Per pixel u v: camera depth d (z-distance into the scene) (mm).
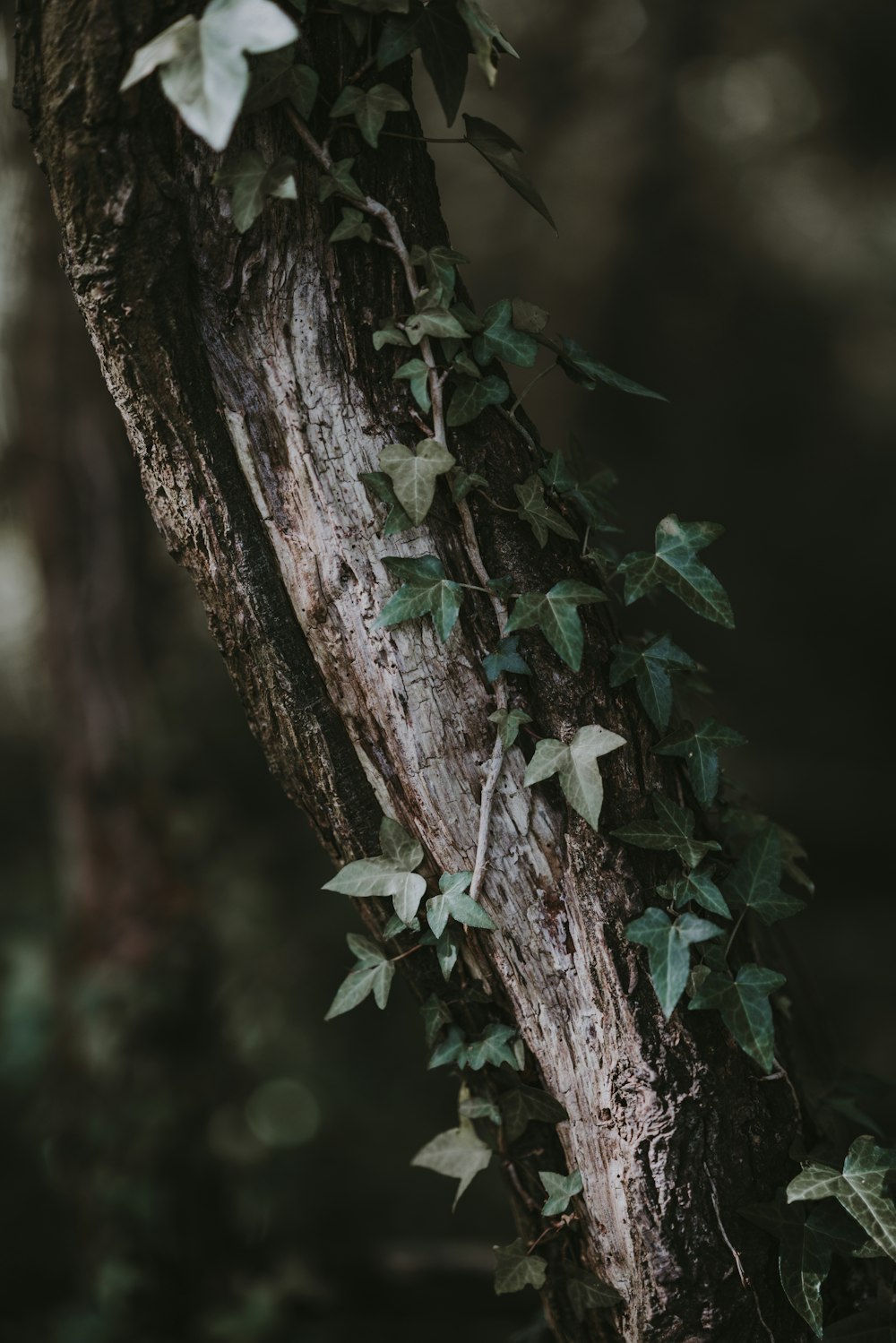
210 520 1065
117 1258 2264
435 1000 1111
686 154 6652
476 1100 1116
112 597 2393
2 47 1969
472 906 1065
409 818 1080
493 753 1064
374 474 1050
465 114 1055
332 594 1063
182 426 1055
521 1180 1119
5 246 2225
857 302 7297
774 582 7406
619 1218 1077
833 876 5602
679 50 6371
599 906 1065
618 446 6980
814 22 6371
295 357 1051
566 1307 1129
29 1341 2309
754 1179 1076
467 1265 1986
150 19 1002
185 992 2389
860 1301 1119
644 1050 1065
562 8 6168
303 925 2779
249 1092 2449
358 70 1036
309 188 1036
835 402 7488
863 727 7078
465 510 1059
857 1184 1063
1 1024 2480
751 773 6117
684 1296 1071
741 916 1074
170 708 2465
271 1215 2445
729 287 6957
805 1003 1261
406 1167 3203
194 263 1040
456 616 1050
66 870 2473
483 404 1058
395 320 1053
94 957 2408
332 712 1085
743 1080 1077
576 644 1052
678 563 1077
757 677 7105
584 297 6652
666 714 1072
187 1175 2324
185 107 966
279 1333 2072
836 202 7199
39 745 4613
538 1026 1084
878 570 7305
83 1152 2346
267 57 1018
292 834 2873
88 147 1014
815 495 7445
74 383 2320
